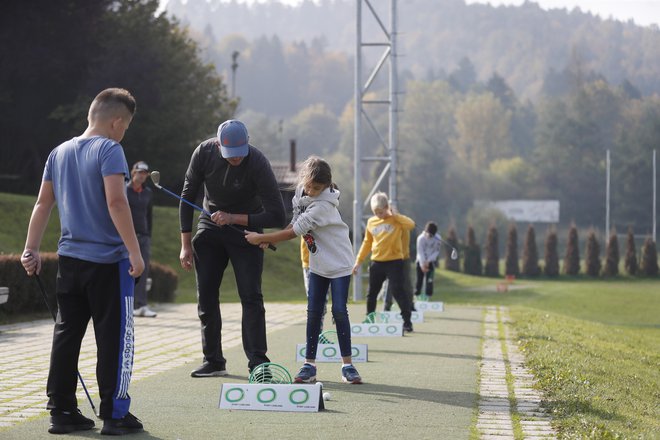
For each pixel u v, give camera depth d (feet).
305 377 25.18
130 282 18.65
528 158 410.31
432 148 374.02
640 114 408.67
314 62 611.47
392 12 77.05
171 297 68.13
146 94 145.59
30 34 134.82
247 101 597.93
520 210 365.40
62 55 138.31
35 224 19.08
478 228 339.36
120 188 18.38
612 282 204.74
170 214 116.78
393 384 25.31
